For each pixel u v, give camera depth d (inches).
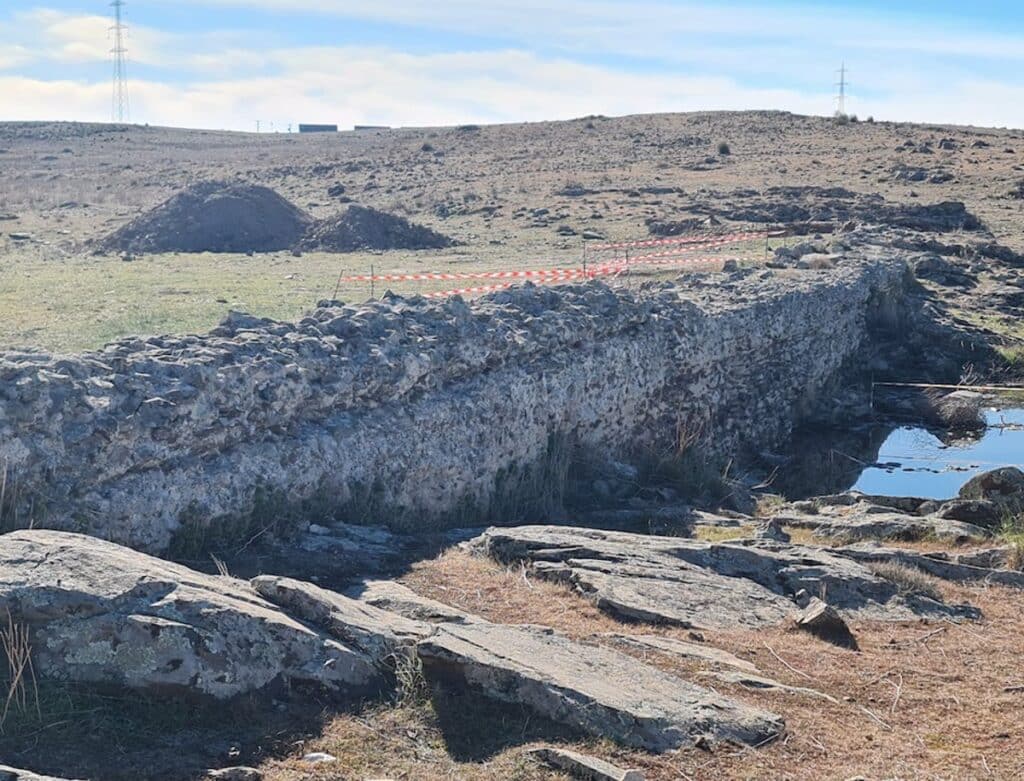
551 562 420.5
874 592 420.8
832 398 1000.9
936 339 1153.4
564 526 507.8
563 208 1999.3
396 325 545.3
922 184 2292.1
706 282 979.9
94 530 373.7
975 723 313.0
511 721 281.9
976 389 1070.4
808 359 973.8
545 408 601.6
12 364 389.4
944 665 358.3
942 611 413.4
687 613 383.6
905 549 497.7
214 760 259.1
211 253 1529.3
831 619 380.2
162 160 3405.5
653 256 1422.2
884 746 292.5
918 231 1731.1
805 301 964.0
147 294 1051.9
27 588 278.8
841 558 454.3
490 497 552.1
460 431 533.3
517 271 1261.1
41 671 276.2
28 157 3496.6
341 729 275.4
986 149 2716.5
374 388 500.1
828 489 774.5
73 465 377.1
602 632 354.0
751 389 863.7
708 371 789.9
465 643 301.0
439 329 561.0
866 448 901.2
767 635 375.2
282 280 1188.5
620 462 665.0
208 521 404.2
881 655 364.8
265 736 269.9
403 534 465.7
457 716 283.4
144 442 395.9
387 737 274.5
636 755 272.5
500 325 598.2
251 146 3850.9
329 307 570.9
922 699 327.9
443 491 516.7
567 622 364.5
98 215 2070.6
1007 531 534.9
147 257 1450.5
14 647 273.0
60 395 382.9
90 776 247.4
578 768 260.5
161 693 274.2
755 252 1453.0
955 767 283.0
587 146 3031.5
